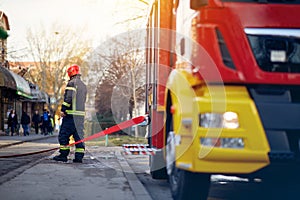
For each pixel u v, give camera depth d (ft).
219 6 17.06
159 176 26.35
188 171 17.70
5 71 90.38
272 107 16.11
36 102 150.92
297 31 17.04
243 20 16.99
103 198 21.76
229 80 16.56
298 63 16.88
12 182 25.67
